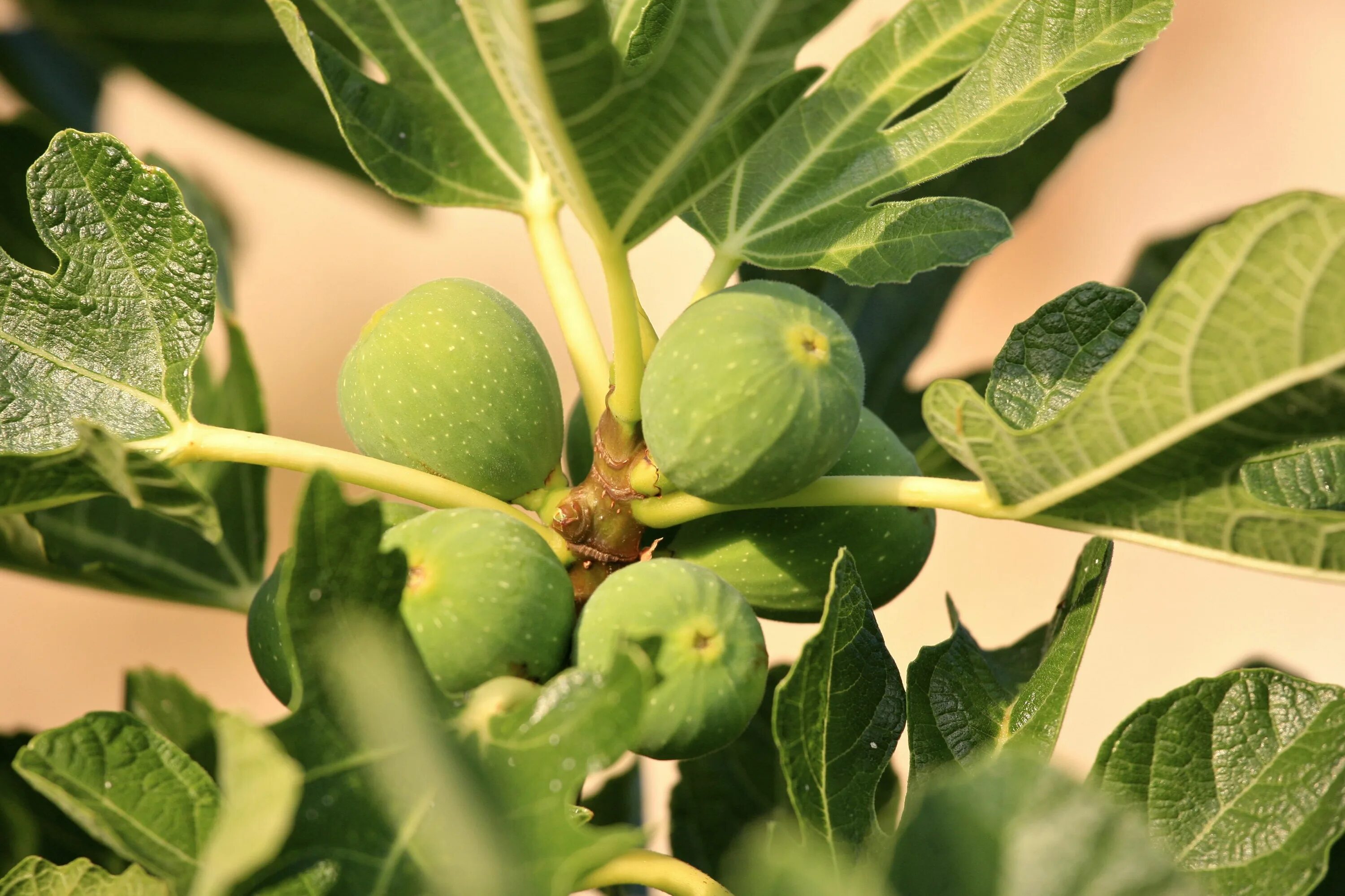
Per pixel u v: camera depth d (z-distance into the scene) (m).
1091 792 0.63
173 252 0.73
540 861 0.65
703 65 0.67
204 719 0.69
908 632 1.45
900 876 0.63
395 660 0.67
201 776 0.66
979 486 0.71
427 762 0.66
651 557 0.74
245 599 0.80
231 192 0.91
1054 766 0.64
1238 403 0.67
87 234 0.73
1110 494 0.70
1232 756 0.70
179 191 0.73
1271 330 0.67
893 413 0.86
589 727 0.66
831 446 0.70
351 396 0.74
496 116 0.76
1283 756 0.70
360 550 0.66
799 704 0.69
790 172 0.75
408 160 0.75
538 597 0.70
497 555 0.70
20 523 0.75
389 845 0.66
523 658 0.70
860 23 1.35
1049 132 0.83
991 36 0.75
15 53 0.81
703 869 0.80
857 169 0.75
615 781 0.82
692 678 0.69
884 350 0.86
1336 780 0.69
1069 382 0.74
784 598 0.74
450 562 0.69
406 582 0.67
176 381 0.73
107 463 0.69
